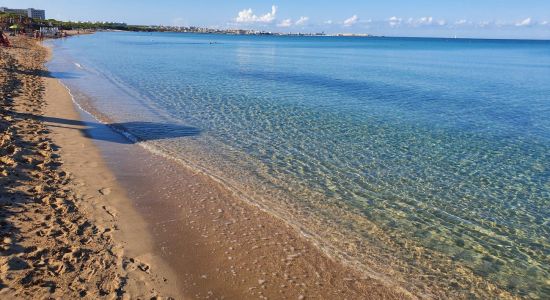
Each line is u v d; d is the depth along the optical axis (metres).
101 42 97.38
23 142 13.33
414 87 36.25
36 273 6.74
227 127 18.66
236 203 10.78
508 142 18.62
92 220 8.99
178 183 11.79
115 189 10.92
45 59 43.06
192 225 9.39
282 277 7.72
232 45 126.56
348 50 114.38
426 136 19.08
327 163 14.47
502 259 8.99
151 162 13.35
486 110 26.50
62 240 7.92
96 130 16.47
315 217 10.35
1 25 92.75
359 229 9.91
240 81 35.41
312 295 7.27
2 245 7.33
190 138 16.48
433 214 10.98
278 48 117.31
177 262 7.85
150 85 29.97
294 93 29.86
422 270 8.39
